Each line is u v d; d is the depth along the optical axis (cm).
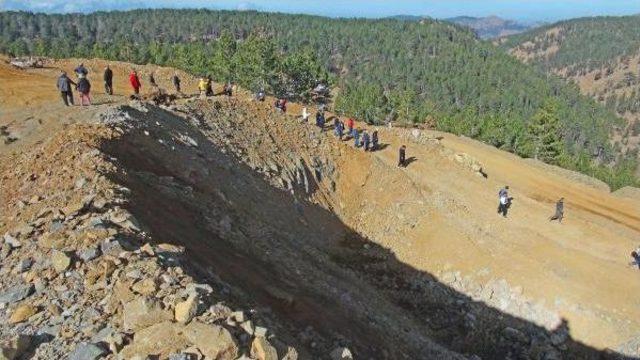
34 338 850
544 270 2895
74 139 1850
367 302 2175
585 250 3181
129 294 923
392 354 1588
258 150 3162
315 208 3142
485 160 4981
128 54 14175
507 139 8944
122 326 862
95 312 893
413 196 3441
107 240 1091
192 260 1182
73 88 3234
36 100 2880
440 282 2914
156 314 861
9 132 2362
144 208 1412
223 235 1708
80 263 1031
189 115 2919
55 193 1422
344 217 3309
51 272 1008
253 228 2103
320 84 11925
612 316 2639
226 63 9800
